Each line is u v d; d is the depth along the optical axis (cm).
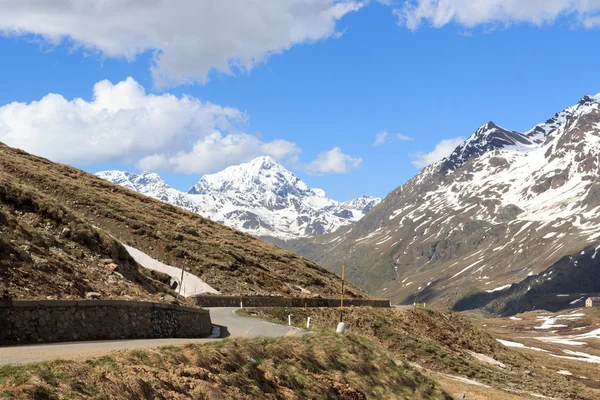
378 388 2555
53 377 1305
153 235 6850
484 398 3831
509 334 19312
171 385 1541
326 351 2505
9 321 1966
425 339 5788
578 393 5578
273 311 5144
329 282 8644
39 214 3406
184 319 3058
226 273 6706
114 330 2411
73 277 2658
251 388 1847
